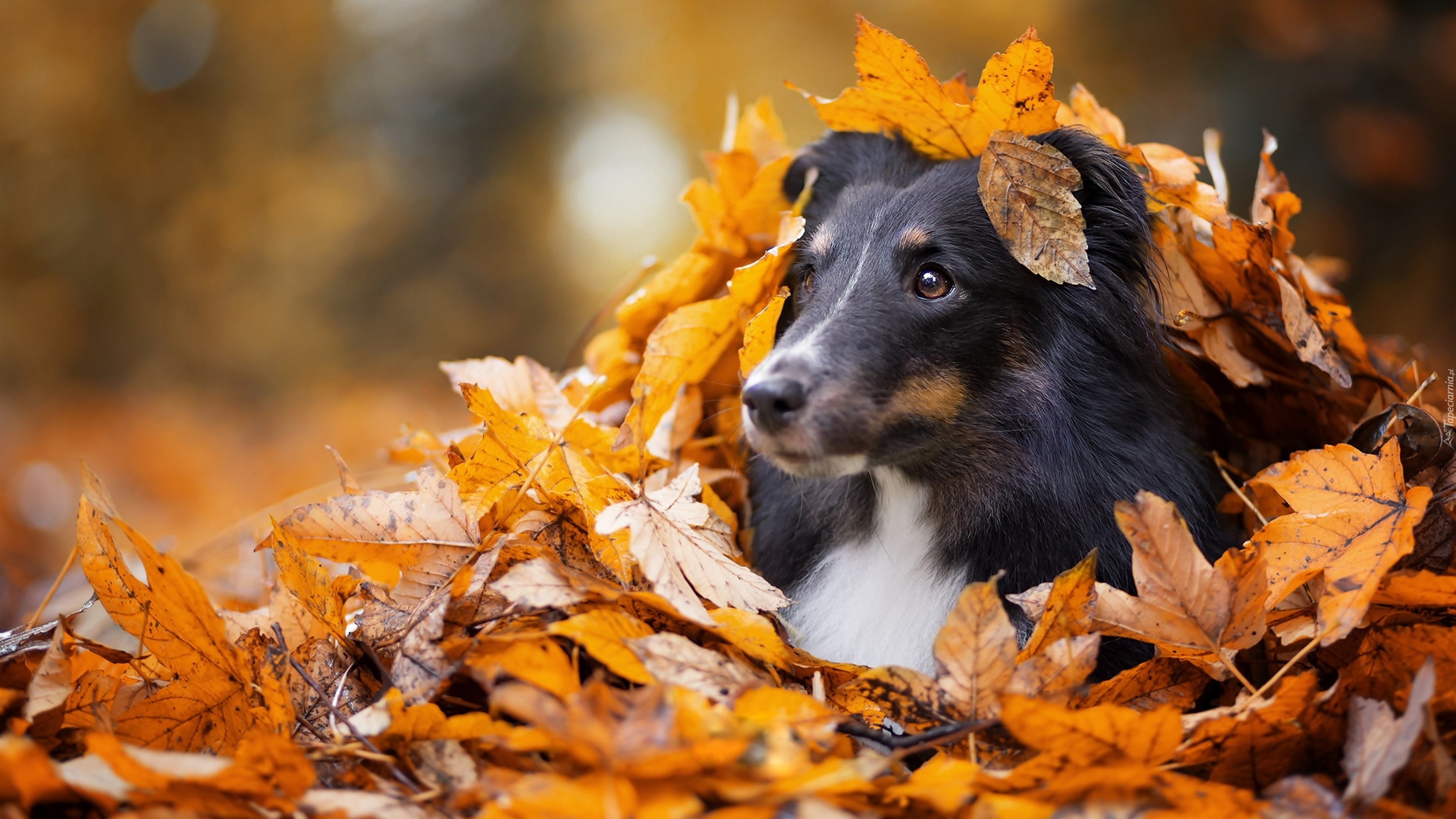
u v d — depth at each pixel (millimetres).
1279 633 2178
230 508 7652
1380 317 8859
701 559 2229
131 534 1908
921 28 11523
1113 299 2777
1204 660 2068
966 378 2705
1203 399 2994
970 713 1920
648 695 1622
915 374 2629
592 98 15500
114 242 13102
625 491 2383
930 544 2867
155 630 2049
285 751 1645
